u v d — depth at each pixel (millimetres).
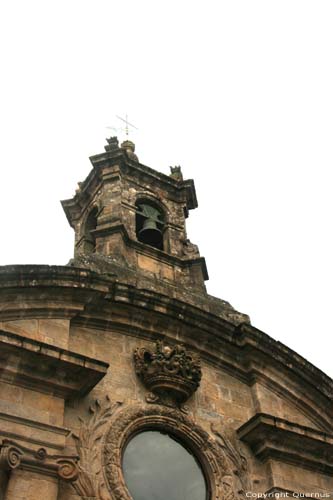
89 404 15539
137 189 23312
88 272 16875
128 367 16797
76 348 16297
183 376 16906
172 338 17969
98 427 15273
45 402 14695
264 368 18828
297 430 17500
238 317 20031
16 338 14578
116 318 17312
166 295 18031
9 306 15562
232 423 17453
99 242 20547
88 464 14562
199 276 21203
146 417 16094
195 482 16047
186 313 18188
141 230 22469
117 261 19531
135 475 15430
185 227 23219
